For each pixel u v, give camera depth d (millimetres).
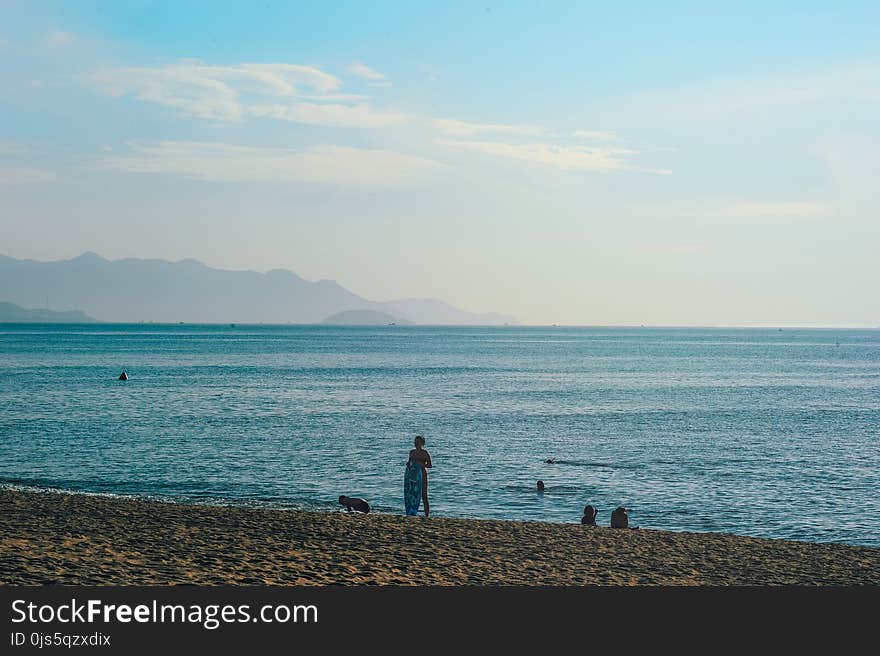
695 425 53125
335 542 16453
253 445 40938
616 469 35594
